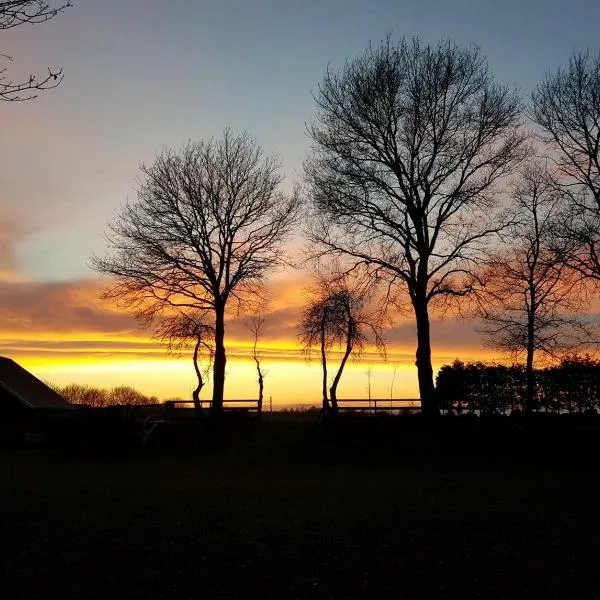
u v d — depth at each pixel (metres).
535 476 25.09
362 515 17.25
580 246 33.25
